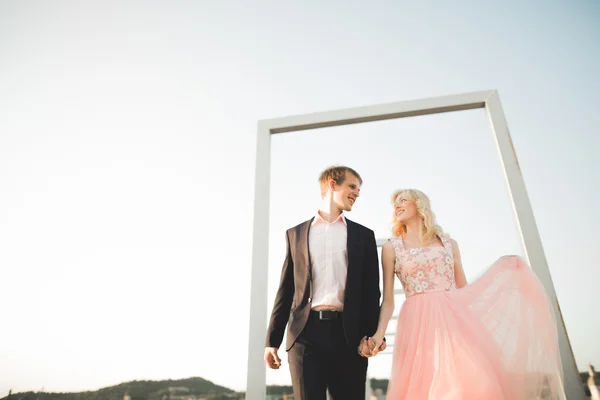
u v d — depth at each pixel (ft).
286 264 5.82
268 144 6.98
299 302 5.36
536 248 5.58
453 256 6.08
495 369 4.53
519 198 5.91
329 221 5.94
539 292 5.04
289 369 4.99
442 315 5.18
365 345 5.04
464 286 5.86
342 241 5.68
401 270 5.88
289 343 5.10
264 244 6.26
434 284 5.61
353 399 4.81
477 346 4.71
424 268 5.72
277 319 5.48
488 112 6.53
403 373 5.09
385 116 6.82
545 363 4.58
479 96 6.63
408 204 6.42
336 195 6.12
